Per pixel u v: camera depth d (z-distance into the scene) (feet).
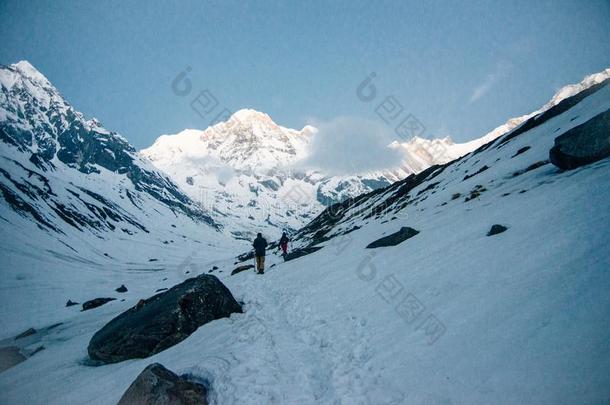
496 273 28.73
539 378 15.89
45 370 41.01
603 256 22.84
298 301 45.98
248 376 25.86
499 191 64.54
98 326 75.92
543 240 30.42
